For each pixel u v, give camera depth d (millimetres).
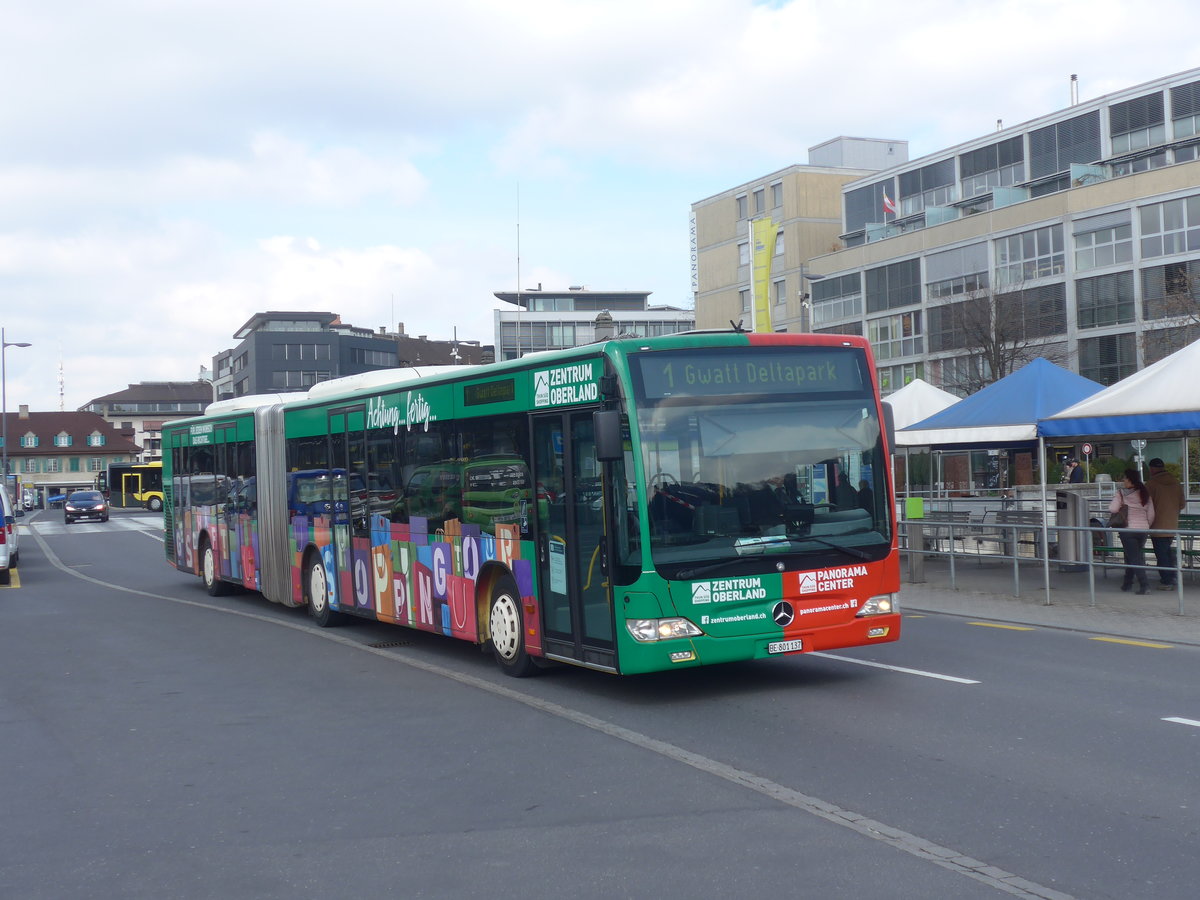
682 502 9172
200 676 11836
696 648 9094
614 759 7688
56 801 7105
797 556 9461
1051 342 56188
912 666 10930
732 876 5297
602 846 5816
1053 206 57344
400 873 5520
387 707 9859
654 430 9172
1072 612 14516
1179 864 5266
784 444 9586
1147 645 11914
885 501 9906
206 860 5844
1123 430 15180
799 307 77312
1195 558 19062
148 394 181875
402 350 156875
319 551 15602
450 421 11961
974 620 14289
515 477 10734
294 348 128875
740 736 8234
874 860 5438
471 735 8617
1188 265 52062
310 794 7086
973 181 67125
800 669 10969
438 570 12312
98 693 10953
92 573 27719
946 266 63594
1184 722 8242
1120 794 6438
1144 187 53562
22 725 9500
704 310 85625
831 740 7992
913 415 23891
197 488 21000
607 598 9344
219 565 19891
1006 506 23625
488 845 5906
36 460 140000
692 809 6418
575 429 9797
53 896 5363
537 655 10492
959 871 5250
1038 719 8438
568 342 111188
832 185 78375
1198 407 14469
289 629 15570
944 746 7691
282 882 5461
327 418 15273
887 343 67875
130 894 5359
